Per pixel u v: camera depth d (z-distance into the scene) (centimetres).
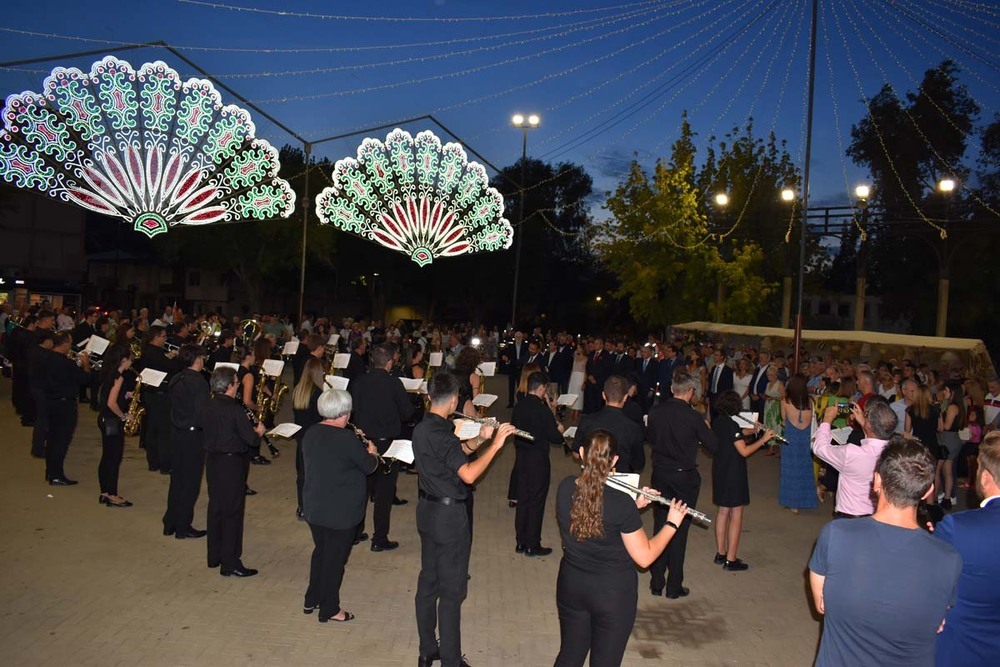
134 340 1415
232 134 1202
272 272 4241
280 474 1116
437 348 2208
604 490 400
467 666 522
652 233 2803
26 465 1084
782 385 1433
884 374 1248
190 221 1203
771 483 1222
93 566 692
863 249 2408
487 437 561
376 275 4806
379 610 621
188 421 775
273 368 1152
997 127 2983
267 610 610
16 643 532
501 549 810
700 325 2511
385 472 773
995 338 3105
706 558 812
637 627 618
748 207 2928
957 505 1127
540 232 4888
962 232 2258
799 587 729
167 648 534
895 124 3078
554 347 1886
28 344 1396
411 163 1375
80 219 4072
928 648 306
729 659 564
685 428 677
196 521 847
